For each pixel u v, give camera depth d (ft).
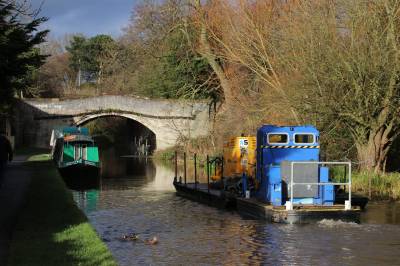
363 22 91.45
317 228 57.31
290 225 58.90
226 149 91.25
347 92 92.02
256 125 119.55
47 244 38.04
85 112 221.05
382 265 42.86
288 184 63.26
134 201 84.17
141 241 52.11
